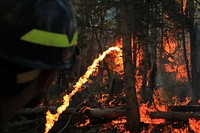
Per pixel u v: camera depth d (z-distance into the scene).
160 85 27.64
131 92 8.66
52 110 9.31
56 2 0.60
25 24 0.56
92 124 9.50
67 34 0.61
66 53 0.62
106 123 9.45
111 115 9.24
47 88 0.62
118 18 11.17
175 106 11.70
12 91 0.56
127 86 8.66
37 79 0.58
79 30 9.03
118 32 8.70
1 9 0.57
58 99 10.88
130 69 8.60
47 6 0.59
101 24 10.20
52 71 0.60
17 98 0.57
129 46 8.56
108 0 8.97
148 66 13.85
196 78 20.12
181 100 23.30
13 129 8.17
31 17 0.57
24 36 0.56
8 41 0.55
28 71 0.56
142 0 8.61
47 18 0.58
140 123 8.86
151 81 14.21
